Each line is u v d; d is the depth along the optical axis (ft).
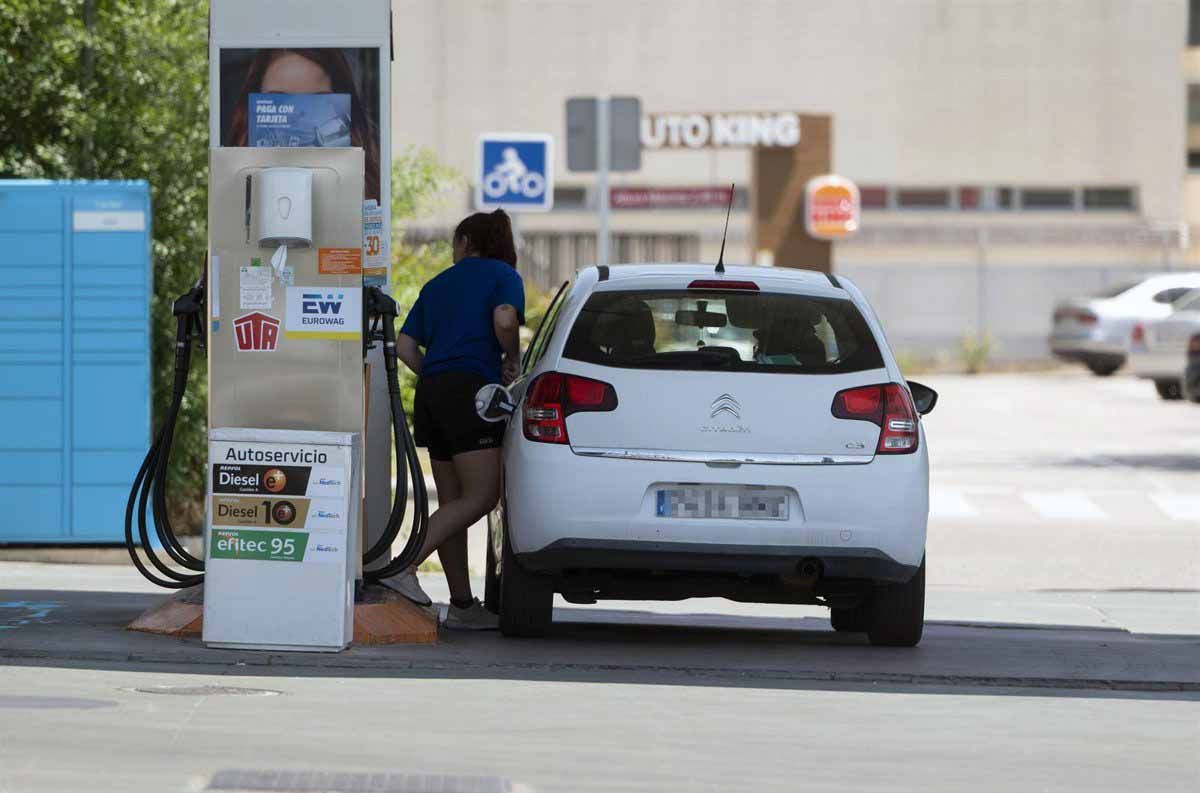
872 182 498.69
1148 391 375.04
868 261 499.51
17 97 154.71
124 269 133.59
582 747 68.08
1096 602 129.49
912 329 499.10
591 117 175.94
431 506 168.96
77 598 109.29
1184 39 498.69
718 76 497.87
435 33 495.00
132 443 134.41
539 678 83.71
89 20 153.79
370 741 67.82
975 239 499.10
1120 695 84.48
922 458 91.81
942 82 497.87
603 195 175.94
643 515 89.51
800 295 94.58
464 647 92.27
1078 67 497.87
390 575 95.35
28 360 133.69
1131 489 210.18
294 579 86.69
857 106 497.87
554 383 91.04
